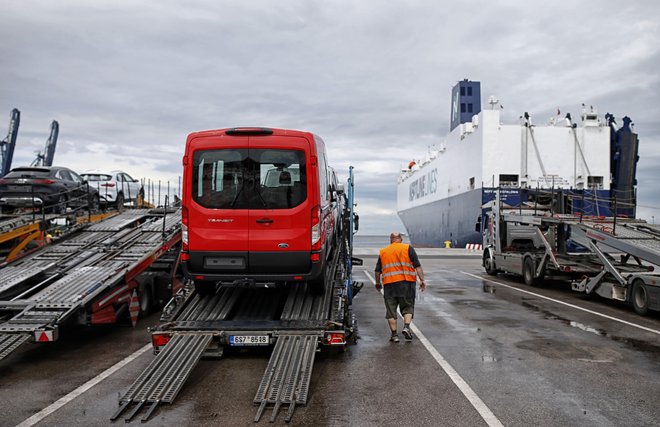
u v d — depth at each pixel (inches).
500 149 1261.1
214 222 282.2
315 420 186.1
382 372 249.4
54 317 276.8
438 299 511.8
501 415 189.9
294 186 284.2
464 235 1460.4
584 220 550.3
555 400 207.2
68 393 219.1
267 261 281.3
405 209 2721.5
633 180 1200.8
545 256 590.9
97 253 385.7
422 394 215.3
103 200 648.4
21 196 526.6
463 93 1860.2
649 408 197.8
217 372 252.4
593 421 184.1
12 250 406.3
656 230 500.7
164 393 208.4
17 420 186.9
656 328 362.0
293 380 217.2
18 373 251.3
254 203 282.7
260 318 298.0
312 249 282.7
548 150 1256.8
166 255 446.3
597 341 318.7
